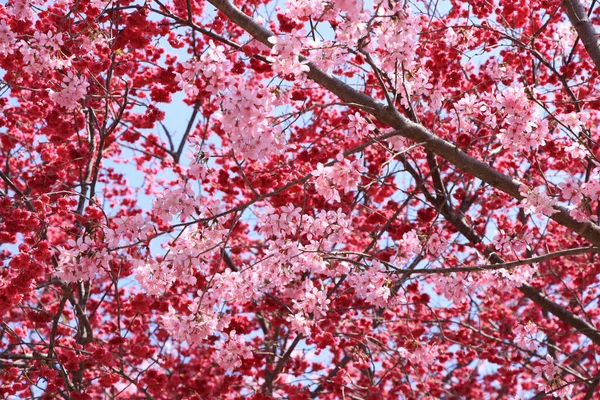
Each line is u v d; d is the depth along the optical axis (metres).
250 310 8.46
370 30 4.93
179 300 7.15
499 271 6.26
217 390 8.36
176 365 9.16
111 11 5.75
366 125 5.80
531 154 7.28
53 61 5.62
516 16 8.07
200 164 4.80
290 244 5.43
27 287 5.37
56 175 6.87
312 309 6.19
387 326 8.88
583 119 5.96
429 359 7.11
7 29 5.28
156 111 6.72
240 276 5.84
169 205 4.74
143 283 5.58
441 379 10.48
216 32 7.34
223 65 4.55
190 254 5.22
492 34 7.89
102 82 6.93
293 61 4.83
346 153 4.57
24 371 6.71
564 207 5.30
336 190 4.66
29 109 7.21
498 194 8.18
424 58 7.17
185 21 5.64
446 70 7.59
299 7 5.22
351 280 5.84
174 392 8.46
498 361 8.89
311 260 5.66
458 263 7.17
